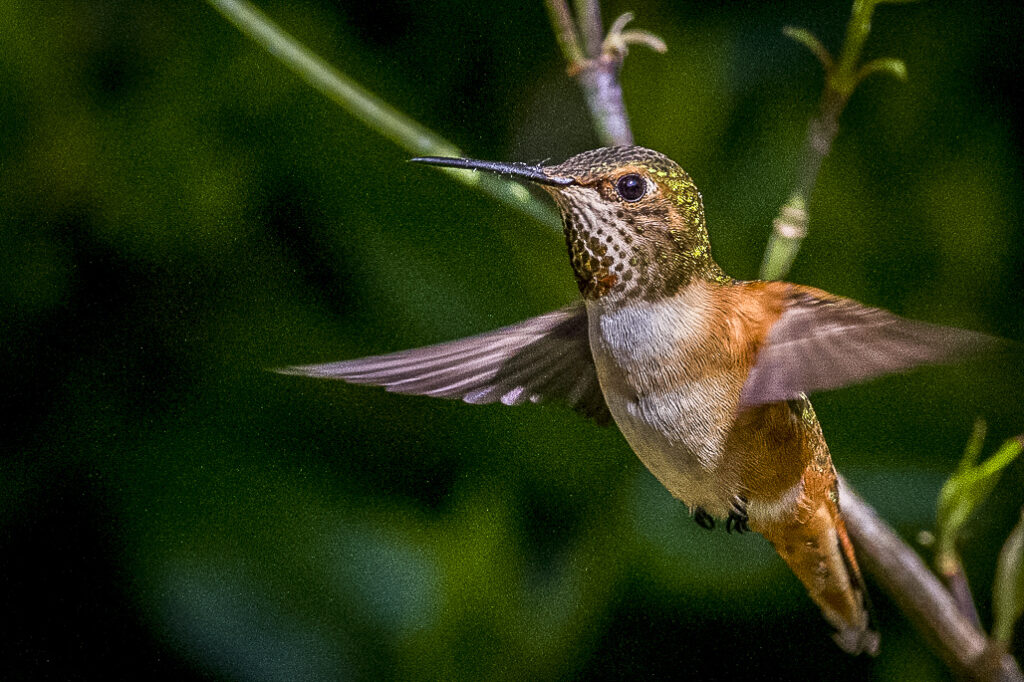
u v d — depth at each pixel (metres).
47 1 1.83
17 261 1.84
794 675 1.83
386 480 1.83
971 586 1.83
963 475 1.76
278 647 1.82
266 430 1.83
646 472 1.83
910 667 1.83
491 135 1.84
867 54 1.84
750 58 1.84
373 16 1.85
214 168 1.84
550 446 1.83
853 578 1.77
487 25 1.85
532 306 1.84
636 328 1.77
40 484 1.83
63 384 1.84
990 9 1.84
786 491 1.77
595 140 1.84
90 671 1.82
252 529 1.83
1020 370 1.83
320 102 1.84
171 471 1.83
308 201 1.84
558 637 1.83
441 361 1.78
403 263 1.84
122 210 1.84
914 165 1.84
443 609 1.83
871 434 1.84
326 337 1.84
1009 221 1.83
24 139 1.84
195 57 1.84
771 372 1.75
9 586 1.83
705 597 1.83
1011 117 1.84
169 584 1.83
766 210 1.84
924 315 1.84
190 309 1.84
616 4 1.84
